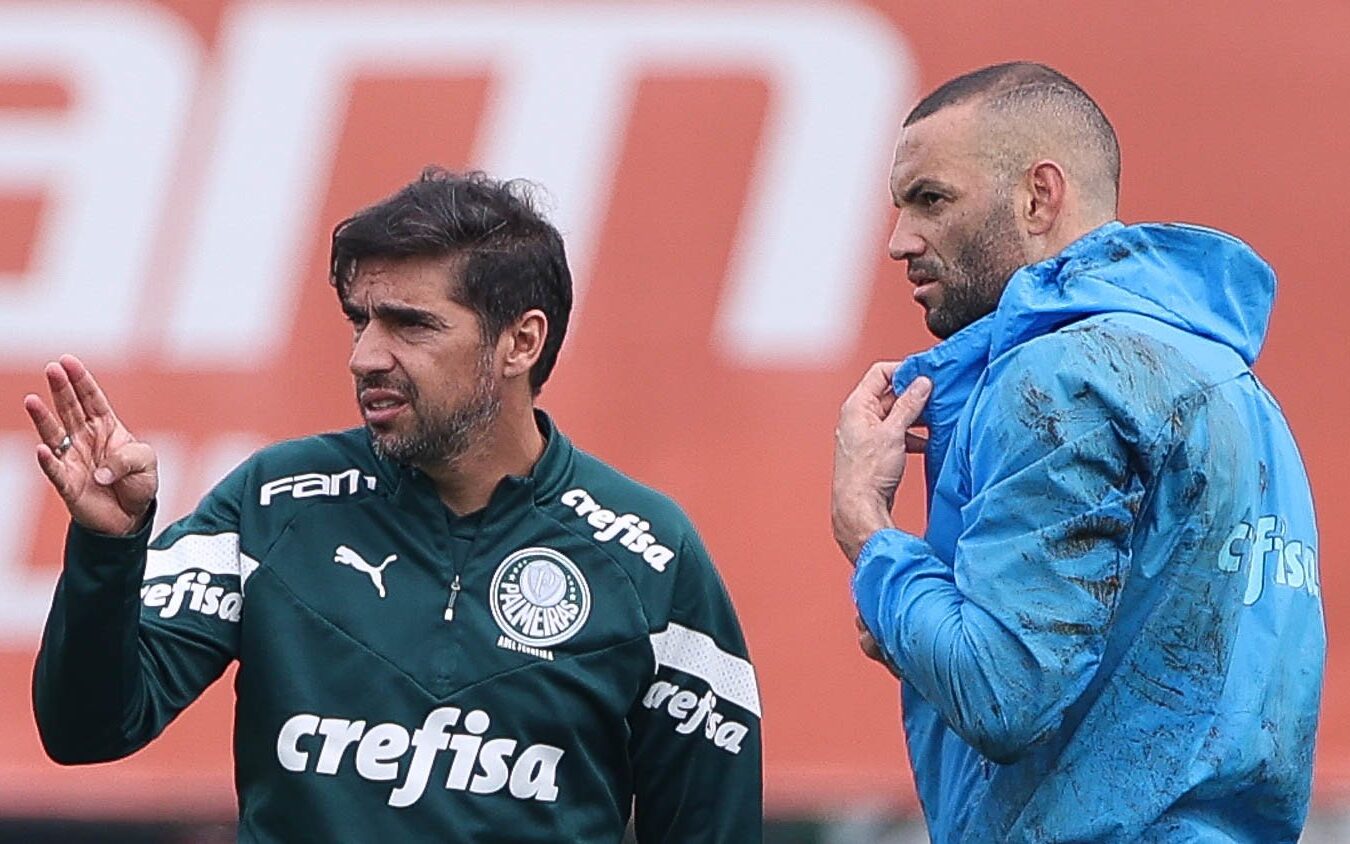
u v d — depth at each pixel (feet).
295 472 28.55
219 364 49.65
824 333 49.19
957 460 27.43
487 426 27.66
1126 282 27.07
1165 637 25.95
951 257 28.09
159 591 27.76
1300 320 48.75
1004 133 27.86
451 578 27.68
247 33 51.19
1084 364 25.68
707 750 28.53
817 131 50.08
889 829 64.28
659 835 29.01
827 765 47.62
